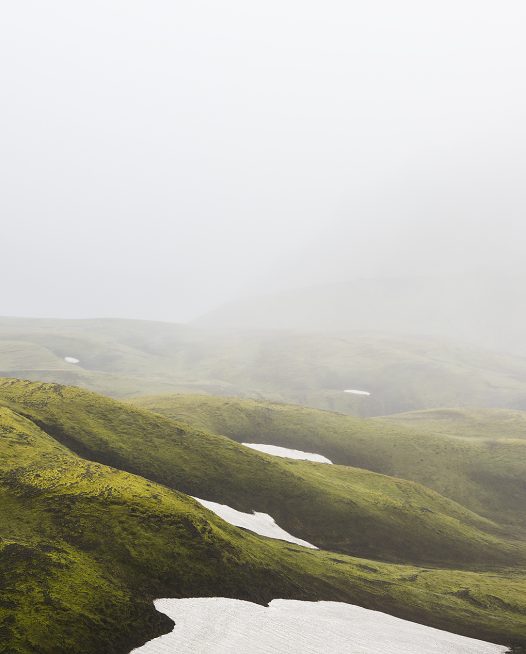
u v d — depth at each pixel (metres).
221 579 44.25
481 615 55.56
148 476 73.94
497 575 75.31
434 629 48.16
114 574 40.03
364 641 41.06
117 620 34.91
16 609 32.81
